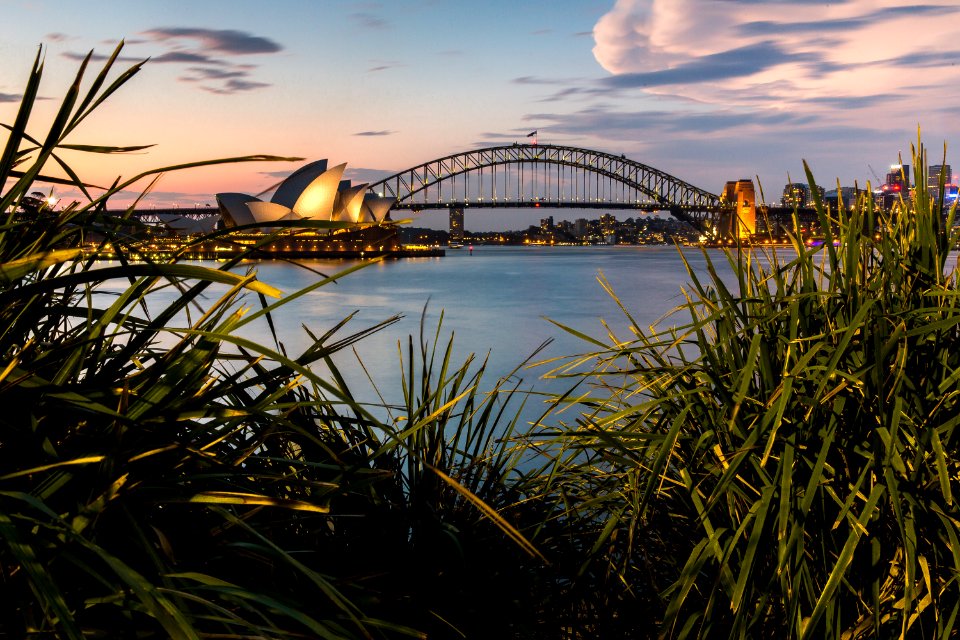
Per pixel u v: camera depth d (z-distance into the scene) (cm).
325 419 155
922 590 137
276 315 4181
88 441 106
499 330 3325
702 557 134
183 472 115
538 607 156
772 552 142
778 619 143
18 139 92
